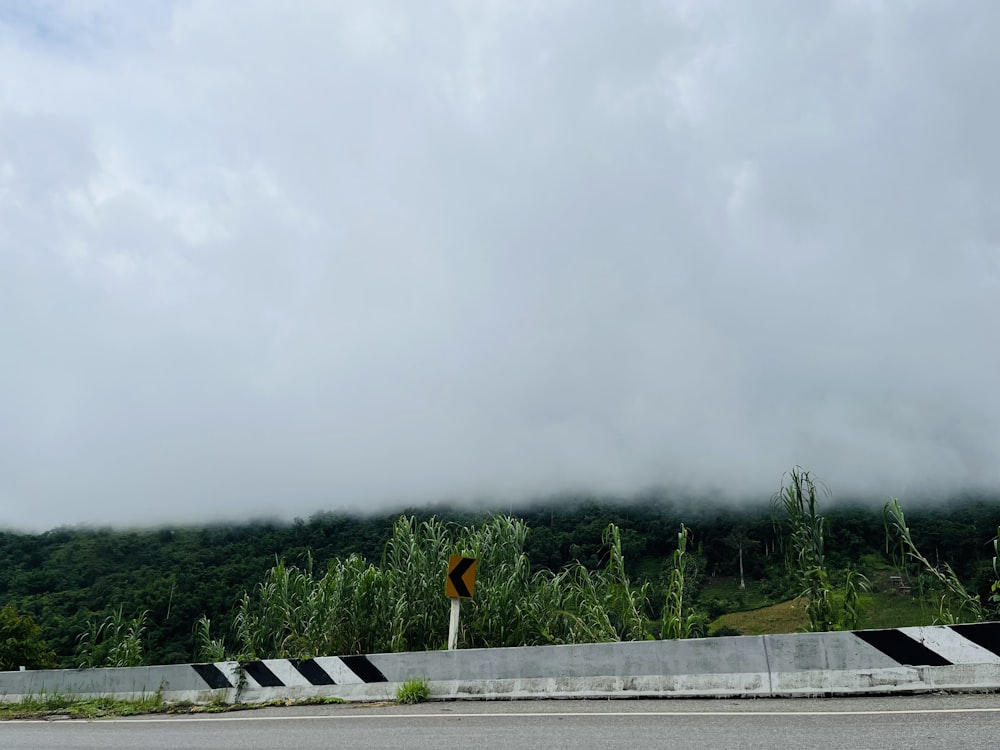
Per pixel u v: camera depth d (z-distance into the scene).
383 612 14.56
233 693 12.15
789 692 8.77
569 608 14.29
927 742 6.20
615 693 9.67
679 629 12.39
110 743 9.41
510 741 7.42
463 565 12.09
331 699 11.38
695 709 8.50
